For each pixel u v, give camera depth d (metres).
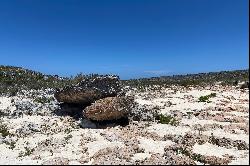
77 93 31.05
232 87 60.72
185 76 101.12
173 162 18.14
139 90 56.78
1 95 42.38
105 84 31.16
